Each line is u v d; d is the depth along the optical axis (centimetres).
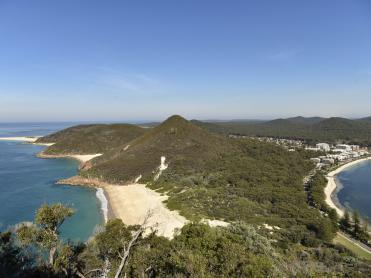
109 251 2019
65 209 1977
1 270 1684
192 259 1730
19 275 1711
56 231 1952
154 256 1950
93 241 2228
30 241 1869
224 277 1666
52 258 1855
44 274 1733
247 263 1778
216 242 2086
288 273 2022
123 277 1728
